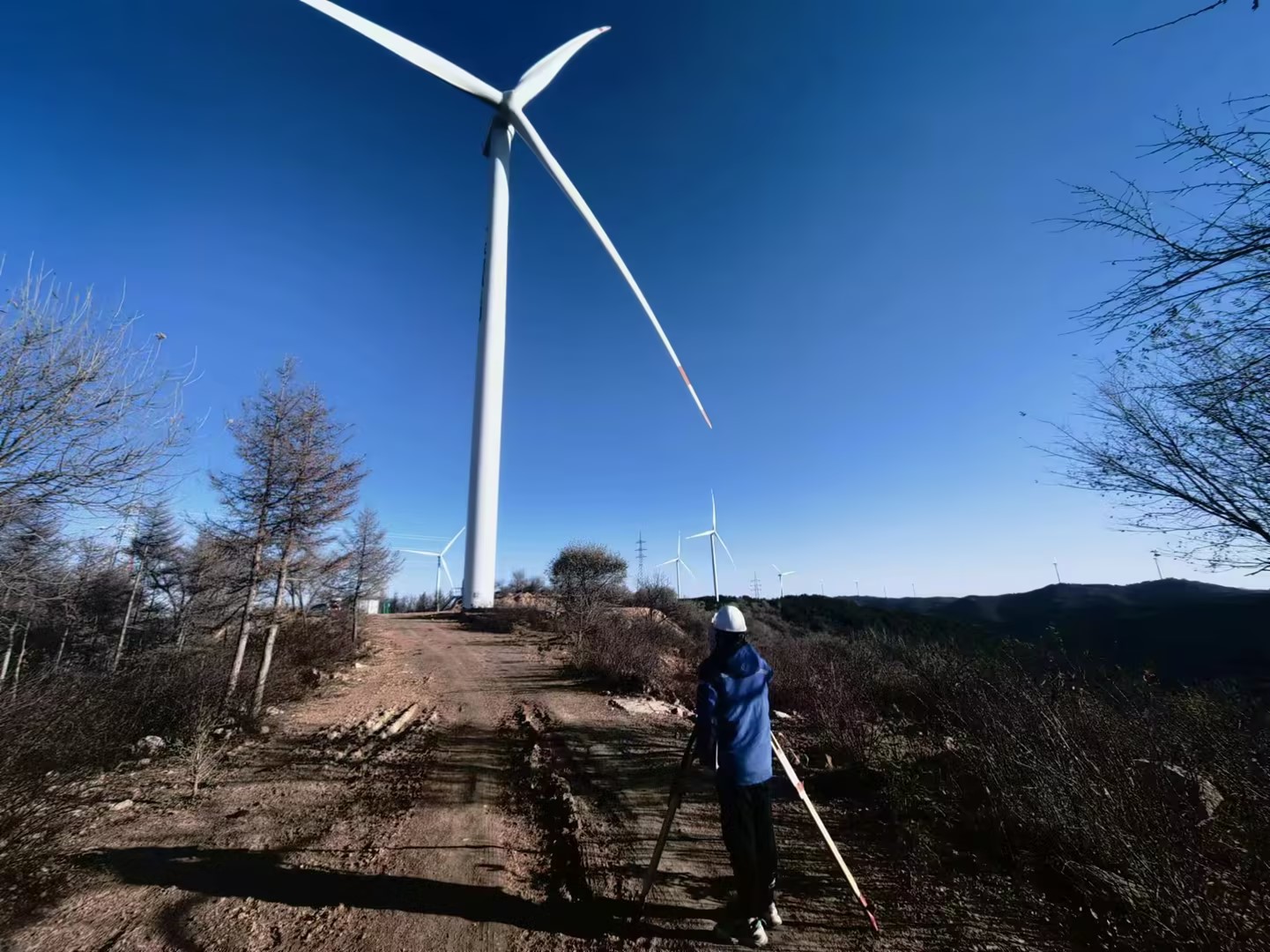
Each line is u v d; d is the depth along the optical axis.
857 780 6.46
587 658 15.64
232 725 10.76
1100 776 4.18
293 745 9.54
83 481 6.34
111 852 5.24
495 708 11.76
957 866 4.45
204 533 13.13
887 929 3.69
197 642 16.00
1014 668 6.86
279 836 5.64
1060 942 3.46
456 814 6.12
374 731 10.45
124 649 17.88
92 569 10.03
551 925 3.94
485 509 36.34
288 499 12.94
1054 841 4.39
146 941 3.83
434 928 3.92
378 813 6.27
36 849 4.70
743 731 3.86
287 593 15.19
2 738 5.07
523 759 8.06
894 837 5.01
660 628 20.64
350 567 20.20
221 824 5.96
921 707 8.95
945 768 6.21
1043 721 5.00
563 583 31.16
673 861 4.81
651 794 6.45
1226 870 3.61
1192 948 3.22
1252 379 4.05
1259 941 3.09
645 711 10.86
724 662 4.01
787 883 4.36
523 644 23.41
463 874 4.72
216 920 4.06
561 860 4.94
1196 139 3.75
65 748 6.08
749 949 3.55
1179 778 4.25
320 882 4.63
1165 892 3.38
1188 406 4.77
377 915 4.11
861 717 7.48
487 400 36.97
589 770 7.38
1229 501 4.84
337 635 20.72
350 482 13.77
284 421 13.16
